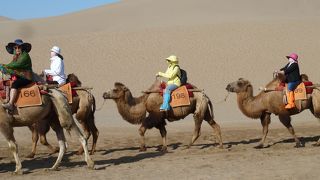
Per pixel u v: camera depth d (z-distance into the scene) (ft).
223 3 319.27
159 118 53.98
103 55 164.86
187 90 53.88
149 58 162.91
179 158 47.62
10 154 53.47
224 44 174.09
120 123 86.12
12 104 40.34
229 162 43.86
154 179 38.04
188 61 158.40
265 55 162.09
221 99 117.60
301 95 53.16
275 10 310.86
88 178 38.65
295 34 181.68
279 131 70.79
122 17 323.98
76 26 318.86
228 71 147.54
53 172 41.45
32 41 178.70
